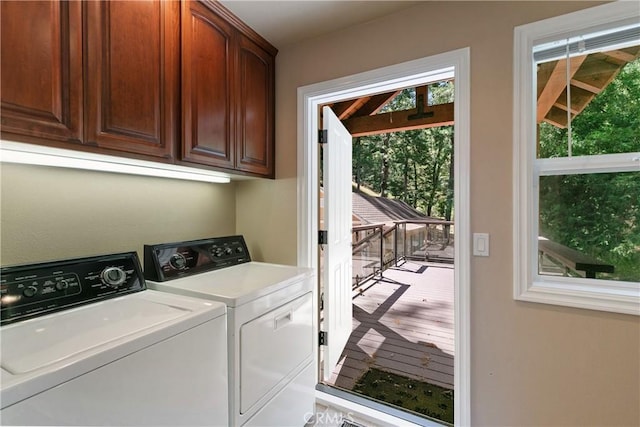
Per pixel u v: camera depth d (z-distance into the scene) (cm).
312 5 160
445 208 808
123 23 115
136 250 160
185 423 96
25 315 98
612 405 123
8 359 71
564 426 131
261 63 194
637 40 126
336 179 232
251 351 126
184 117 139
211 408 107
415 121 308
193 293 128
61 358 71
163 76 130
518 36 139
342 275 249
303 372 165
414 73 164
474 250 147
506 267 141
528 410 137
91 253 141
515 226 139
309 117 199
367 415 178
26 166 120
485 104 145
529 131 137
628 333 120
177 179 183
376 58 174
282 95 206
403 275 545
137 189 162
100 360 75
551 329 133
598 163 131
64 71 98
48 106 94
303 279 166
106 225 147
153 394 87
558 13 132
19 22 87
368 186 865
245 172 179
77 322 96
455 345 152
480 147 146
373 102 342
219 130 159
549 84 139
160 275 146
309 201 201
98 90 107
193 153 143
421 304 397
